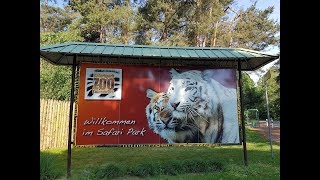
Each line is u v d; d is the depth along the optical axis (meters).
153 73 7.95
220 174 6.81
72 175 6.88
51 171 6.62
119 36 27.12
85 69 7.63
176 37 26.42
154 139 7.73
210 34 28.03
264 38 29.61
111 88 7.69
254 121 27.05
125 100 7.72
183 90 8.02
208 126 7.98
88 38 28.31
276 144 13.66
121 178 6.65
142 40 26.72
